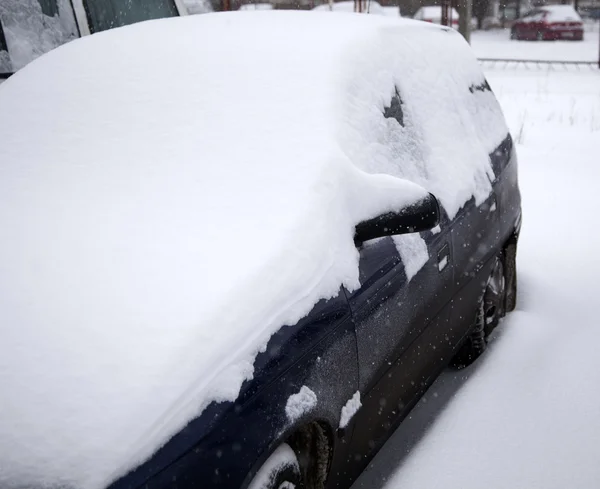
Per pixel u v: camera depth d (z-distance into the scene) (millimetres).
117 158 3018
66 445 1855
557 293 5086
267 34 3482
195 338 2100
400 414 3162
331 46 3301
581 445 3273
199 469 1932
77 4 6004
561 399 3648
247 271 2332
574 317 4668
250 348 2158
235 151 2902
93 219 2703
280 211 2592
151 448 1886
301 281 2395
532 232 6504
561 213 7023
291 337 2275
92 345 2098
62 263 2461
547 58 25234
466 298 3740
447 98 3996
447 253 3371
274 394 2158
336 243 2602
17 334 2158
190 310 2191
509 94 15969
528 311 4832
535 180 8312
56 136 3201
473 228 3717
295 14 3961
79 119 3254
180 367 2027
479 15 37094
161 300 2244
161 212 2686
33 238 2625
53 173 3010
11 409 1934
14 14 5691
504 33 35625
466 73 4520
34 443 1863
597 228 6523
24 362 2059
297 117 2971
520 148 10047
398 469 3123
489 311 4289
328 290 2480
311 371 2312
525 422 3457
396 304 2885
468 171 3787
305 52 3268
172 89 3262
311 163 2766
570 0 39156
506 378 3875
